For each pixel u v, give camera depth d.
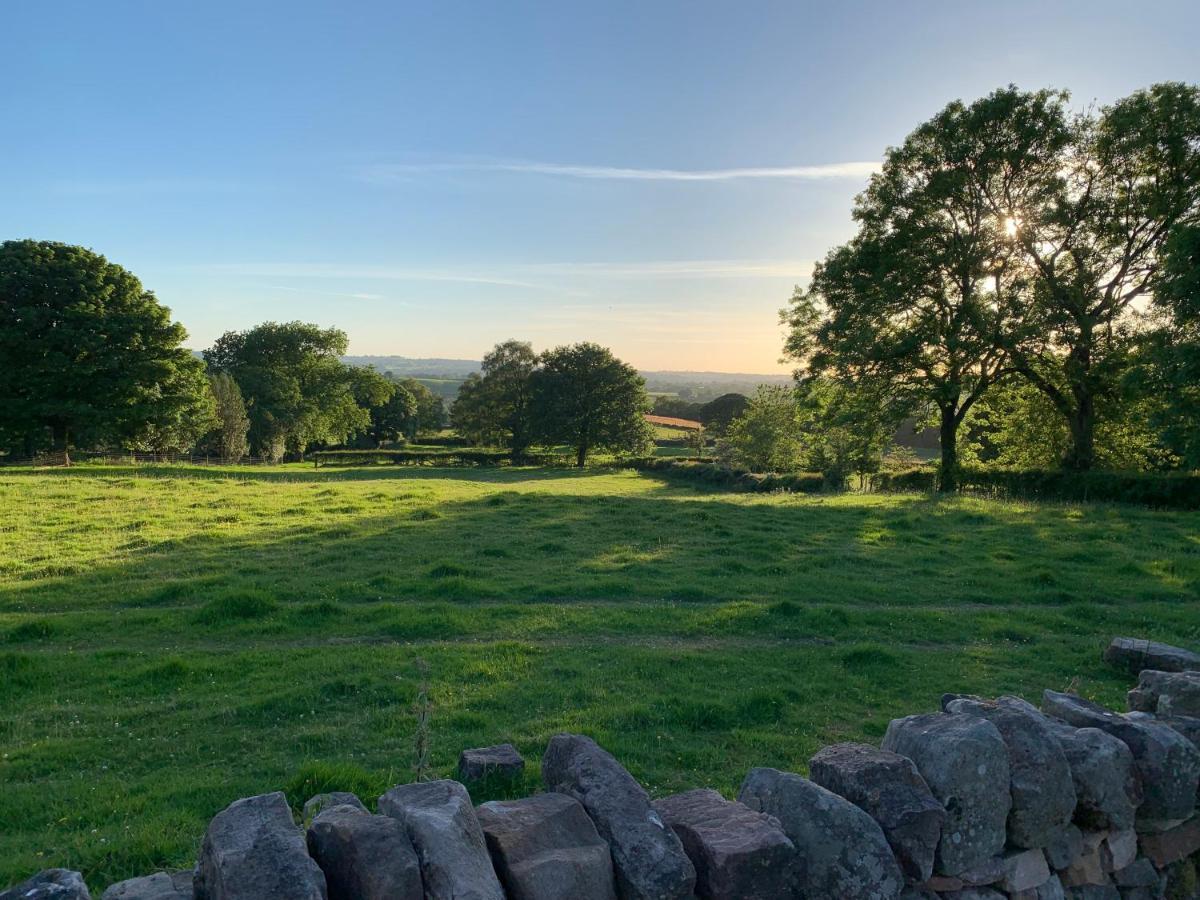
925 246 32.47
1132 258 31.12
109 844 5.62
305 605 13.05
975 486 32.88
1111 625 12.46
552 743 4.32
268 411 72.31
